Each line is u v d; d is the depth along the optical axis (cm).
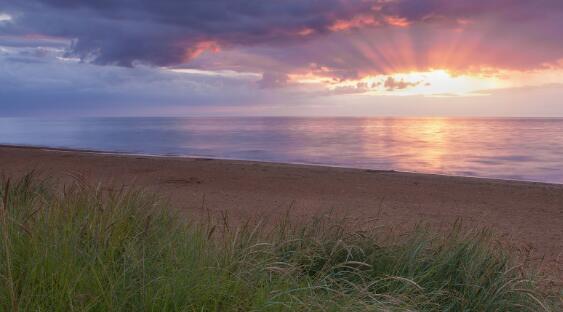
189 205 1186
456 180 1892
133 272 346
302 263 488
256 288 360
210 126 12106
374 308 370
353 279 460
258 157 3278
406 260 483
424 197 1526
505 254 518
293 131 8300
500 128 10762
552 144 4528
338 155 3431
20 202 505
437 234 555
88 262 326
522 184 1825
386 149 3966
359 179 1873
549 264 747
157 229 446
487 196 1572
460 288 460
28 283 297
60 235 356
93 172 1848
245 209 1173
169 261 365
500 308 436
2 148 2952
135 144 4678
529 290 443
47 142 5047
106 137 6250
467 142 4922
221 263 387
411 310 384
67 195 471
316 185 1709
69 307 294
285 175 1941
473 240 527
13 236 355
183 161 2389
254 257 429
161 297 320
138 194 525
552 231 1071
